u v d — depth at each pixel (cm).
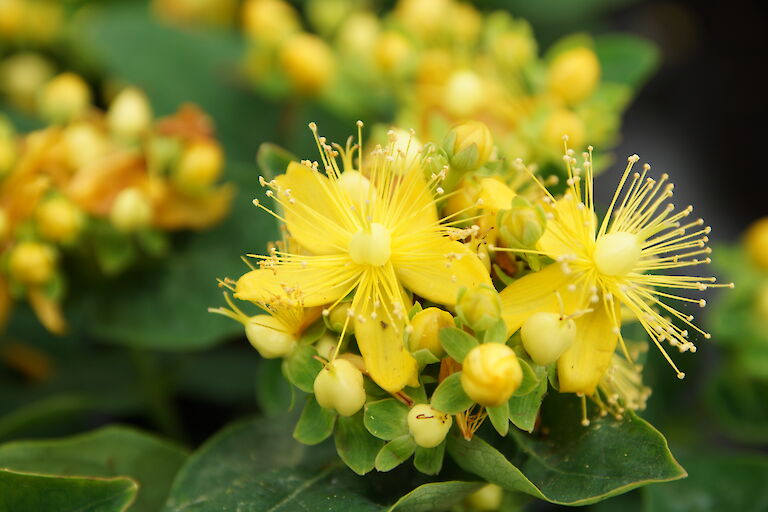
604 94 29
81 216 27
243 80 32
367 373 24
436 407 23
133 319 28
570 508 29
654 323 24
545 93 28
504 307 23
